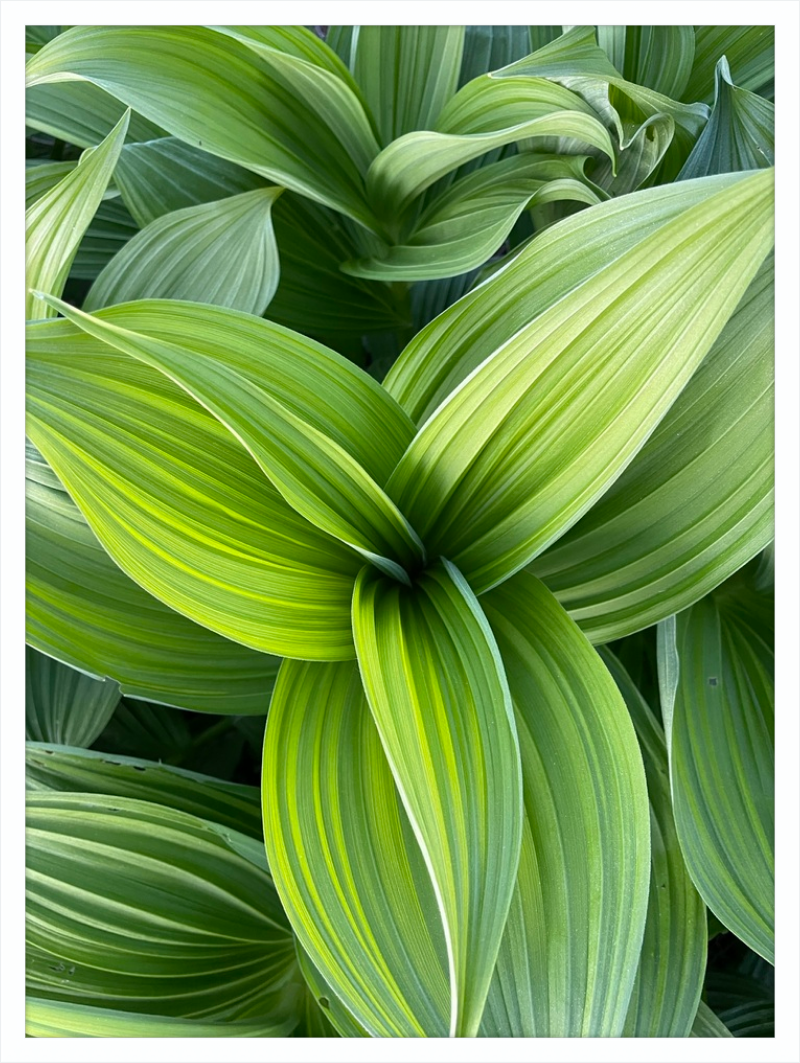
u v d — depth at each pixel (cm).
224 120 76
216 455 60
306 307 87
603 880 57
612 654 74
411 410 66
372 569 62
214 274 78
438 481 61
